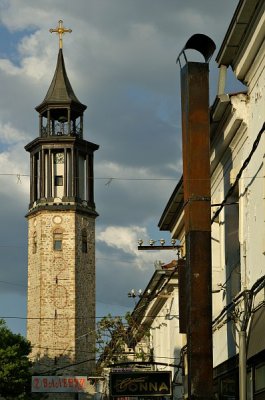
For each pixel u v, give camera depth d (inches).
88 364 5994.1
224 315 1457.9
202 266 1277.1
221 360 1496.1
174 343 2432.3
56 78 6333.7
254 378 1211.2
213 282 1556.3
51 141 6190.9
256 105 1248.8
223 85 1316.4
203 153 1291.8
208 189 1289.4
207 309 1269.7
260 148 1218.6
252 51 1215.6
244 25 1193.4
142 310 3129.9
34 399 4911.4
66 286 6058.1
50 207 6117.1
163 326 2773.1
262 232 1206.3
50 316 6018.7
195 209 1286.9
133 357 3481.8
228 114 1348.4
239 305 1326.3
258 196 1231.5
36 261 6127.0
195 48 1310.3
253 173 1262.3
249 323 1238.9
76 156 6200.8
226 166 1471.5
